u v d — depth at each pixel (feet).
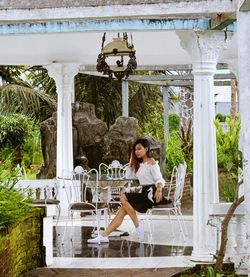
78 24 21.31
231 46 32.07
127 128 44.80
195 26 22.62
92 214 39.58
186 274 20.39
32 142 56.34
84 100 61.72
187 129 55.16
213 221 22.85
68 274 22.57
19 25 21.27
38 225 23.81
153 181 29.30
